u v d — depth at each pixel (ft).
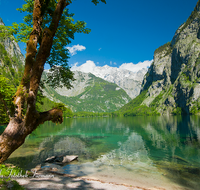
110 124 319.68
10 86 33.63
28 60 34.30
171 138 133.59
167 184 46.73
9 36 48.98
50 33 32.91
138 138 137.90
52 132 187.11
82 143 116.37
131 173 56.03
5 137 30.14
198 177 52.37
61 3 35.96
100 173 55.83
